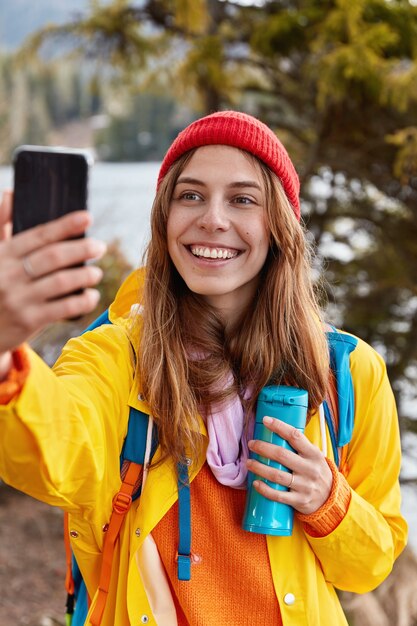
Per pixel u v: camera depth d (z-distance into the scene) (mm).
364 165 5125
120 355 1503
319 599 1515
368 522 1493
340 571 1524
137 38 5785
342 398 1565
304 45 5023
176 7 5102
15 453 1171
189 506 1461
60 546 5812
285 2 5266
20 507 6461
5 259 852
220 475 1477
